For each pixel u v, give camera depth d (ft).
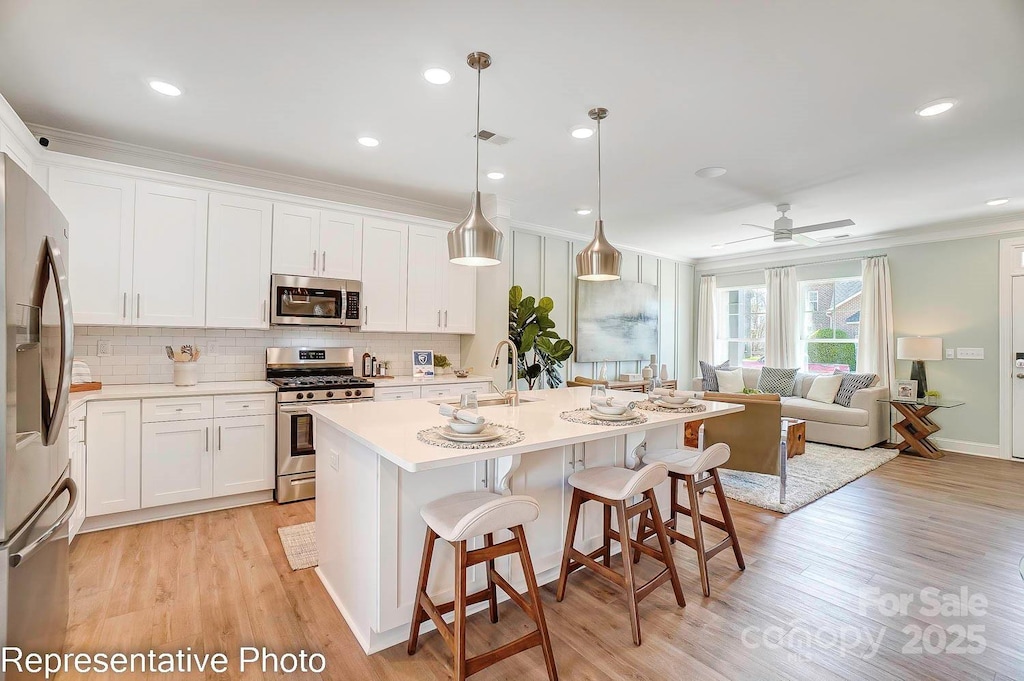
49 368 5.25
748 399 12.00
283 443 11.46
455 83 8.26
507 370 16.12
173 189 10.93
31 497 4.88
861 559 8.96
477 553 5.48
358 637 6.46
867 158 11.48
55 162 9.61
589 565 7.06
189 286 11.10
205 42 7.14
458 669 5.18
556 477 7.87
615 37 6.91
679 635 6.61
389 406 8.65
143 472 10.01
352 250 13.35
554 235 20.03
